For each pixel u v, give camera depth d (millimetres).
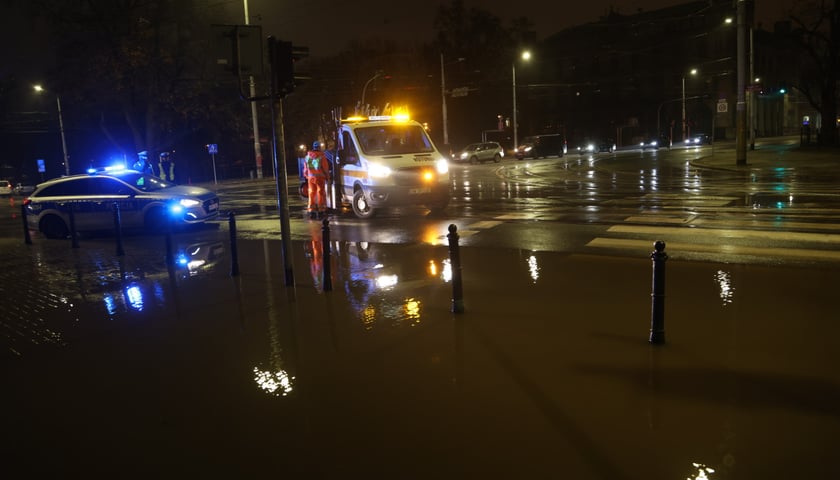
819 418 4012
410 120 16312
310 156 16656
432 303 7188
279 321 6750
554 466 3553
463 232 12625
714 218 13039
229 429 4246
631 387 4586
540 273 8516
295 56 8078
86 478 3717
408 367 5188
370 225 14492
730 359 5066
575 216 14289
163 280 9305
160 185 15773
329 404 4555
